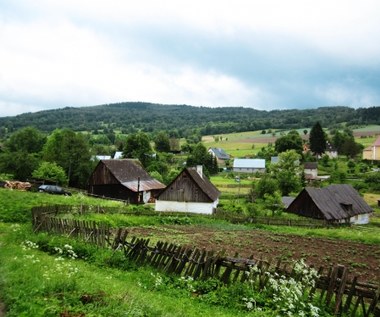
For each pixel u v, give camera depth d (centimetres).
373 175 10181
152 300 1075
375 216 7062
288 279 1291
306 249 2758
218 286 1298
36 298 884
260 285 1284
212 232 3328
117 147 15288
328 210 5731
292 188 8569
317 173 11712
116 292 1032
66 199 3906
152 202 6844
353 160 13812
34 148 10100
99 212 3572
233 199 7644
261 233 3534
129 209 4038
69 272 1197
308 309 1188
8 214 2764
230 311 1149
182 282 1331
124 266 1521
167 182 8631
